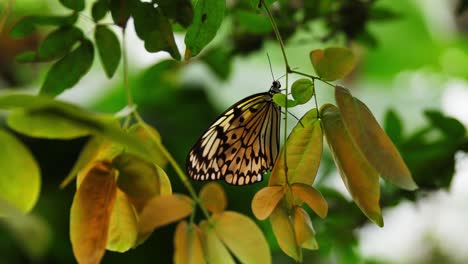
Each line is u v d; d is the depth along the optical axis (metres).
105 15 1.00
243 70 2.12
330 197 1.32
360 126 0.93
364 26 1.31
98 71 2.01
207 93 1.97
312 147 0.97
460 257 2.03
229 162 1.07
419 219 2.01
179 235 0.92
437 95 2.40
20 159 0.91
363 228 1.33
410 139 1.28
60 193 1.77
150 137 0.94
